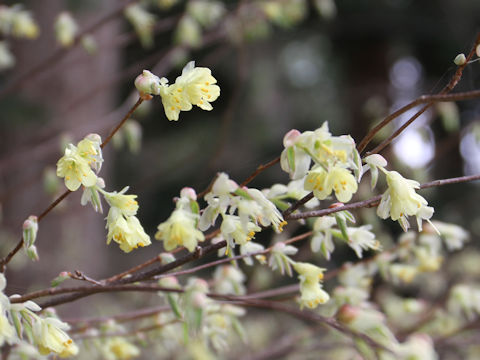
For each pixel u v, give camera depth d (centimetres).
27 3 602
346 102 1080
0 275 150
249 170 1012
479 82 560
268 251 177
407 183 143
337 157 133
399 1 993
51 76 571
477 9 988
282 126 1148
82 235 591
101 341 221
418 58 1103
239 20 436
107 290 163
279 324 471
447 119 374
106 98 631
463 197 818
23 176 517
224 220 148
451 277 446
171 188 1085
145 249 846
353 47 1078
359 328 190
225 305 217
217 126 1086
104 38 606
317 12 962
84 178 140
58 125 451
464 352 318
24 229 153
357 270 233
